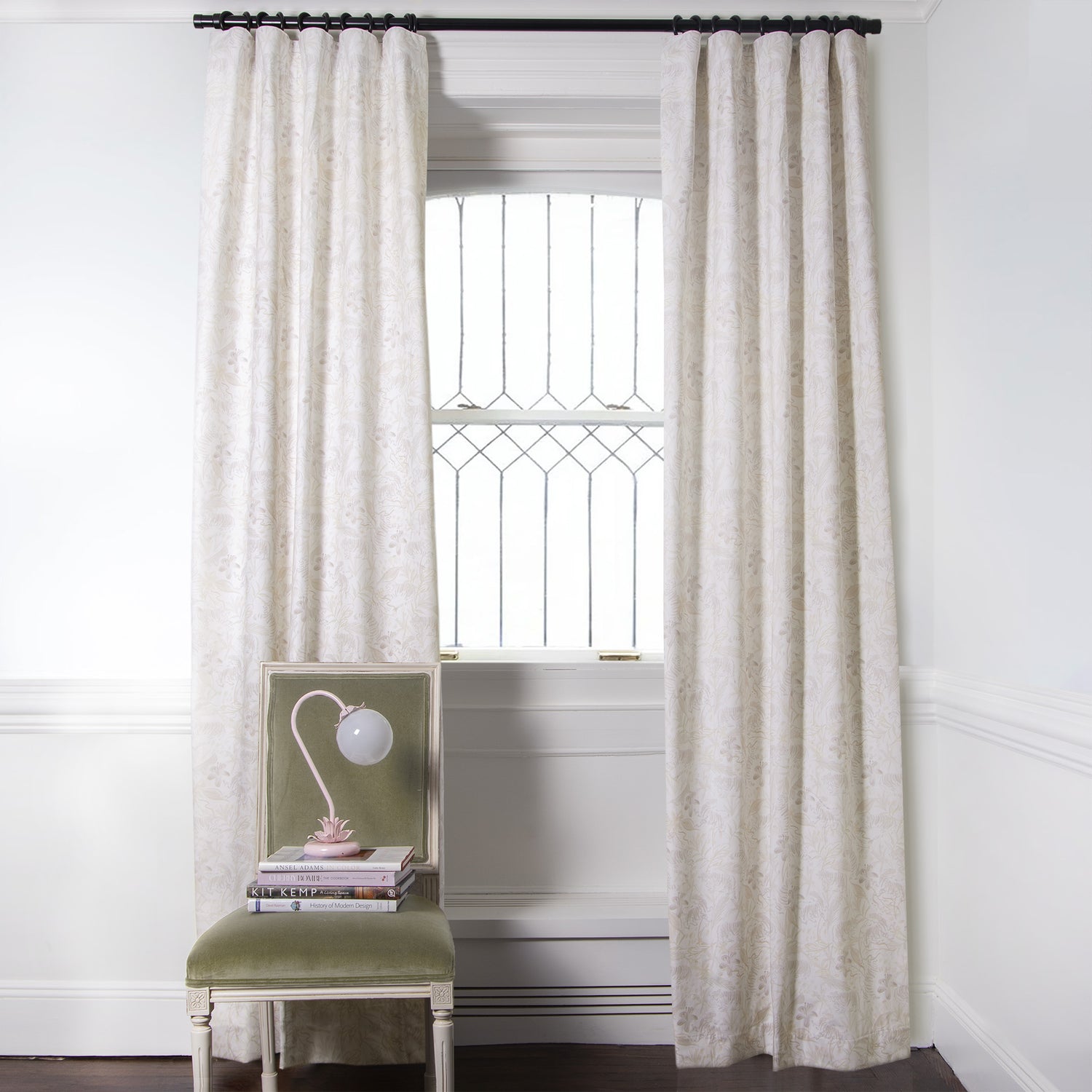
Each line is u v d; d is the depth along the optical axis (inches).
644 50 102.3
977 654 91.9
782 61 98.0
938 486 100.8
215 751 94.8
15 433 99.3
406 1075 95.0
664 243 97.7
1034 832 79.7
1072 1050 73.6
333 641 95.8
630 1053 99.2
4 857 98.3
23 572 99.2
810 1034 94.6
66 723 97.7
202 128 100.5
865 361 97.1
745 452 98.8
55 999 97.7
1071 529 78.3
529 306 115.0
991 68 88.9
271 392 94.6
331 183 98.3
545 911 102.4
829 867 93.6
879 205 102.6
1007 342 86.3
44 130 100.1
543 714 107.2
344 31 97.9
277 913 77.9
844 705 94.9
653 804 107.8
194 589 94.7
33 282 99.7
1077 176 77.7
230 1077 94.1
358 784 86.1
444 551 114.5
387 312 98.2
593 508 115.1
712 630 96.9
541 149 112.4
